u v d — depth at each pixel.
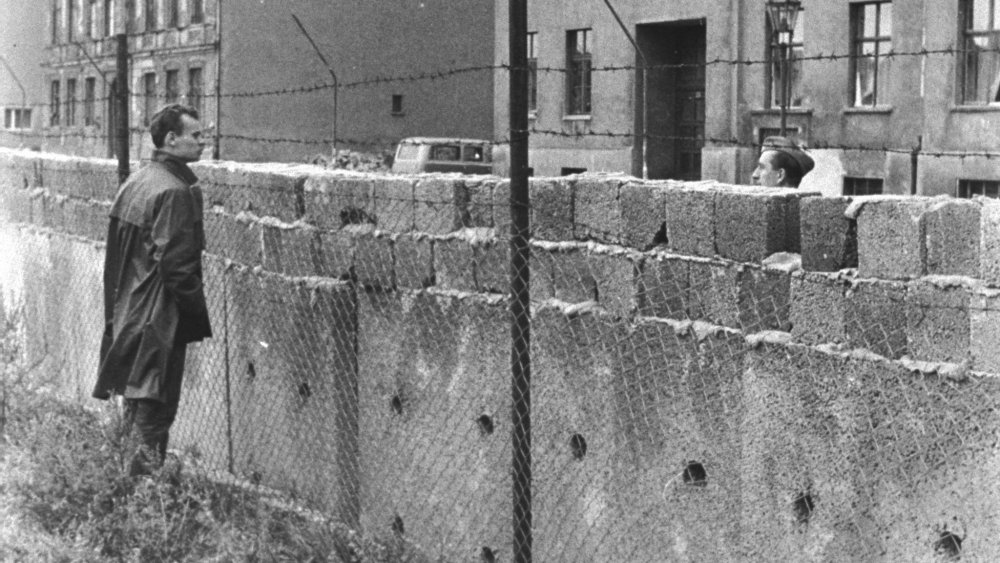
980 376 4.96
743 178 36.78
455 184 7.57
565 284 6.86
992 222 4.93
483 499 7.41
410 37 57.75
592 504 6.72
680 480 6.23
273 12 55.06
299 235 8.84
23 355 13.02
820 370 5.53
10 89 73.75
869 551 5.36
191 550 7.77
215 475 9.25
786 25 22.77
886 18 33.25
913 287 5.20
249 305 9.46
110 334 9.11
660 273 6.30
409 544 7.92
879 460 5.32
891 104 32.84
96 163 12.27
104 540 7.93
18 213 14.32
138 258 8.81
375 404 8.23
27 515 8.40
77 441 8.88
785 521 5.72
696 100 40.56
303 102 55.62
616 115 41.09
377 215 8.21
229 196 9.81
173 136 8.80
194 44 56.16
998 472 4.92
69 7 69.50
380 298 8.17
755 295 5.85
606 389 6.61
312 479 8.74
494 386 7.32
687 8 38.44
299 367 8.88
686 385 6.17
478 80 59.44
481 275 7.40
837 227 5.48
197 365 10.29
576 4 42.22
